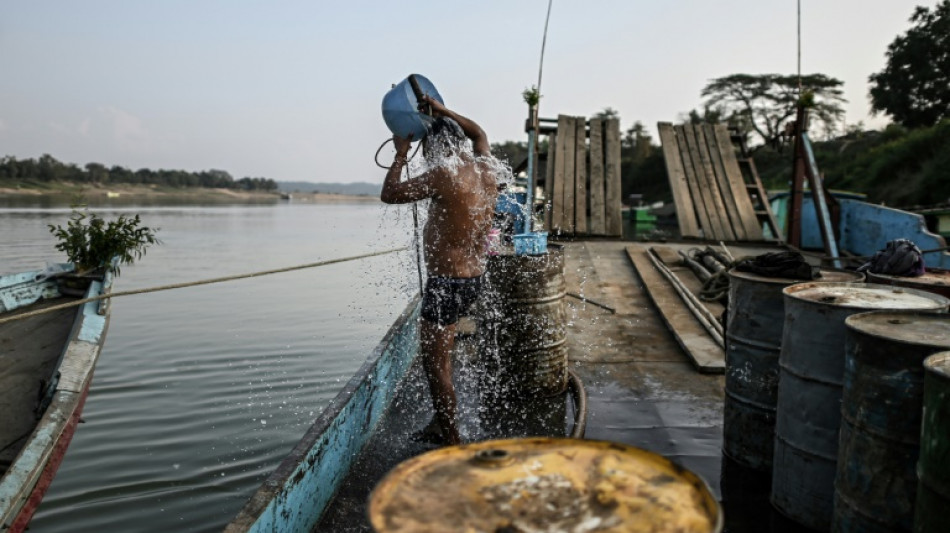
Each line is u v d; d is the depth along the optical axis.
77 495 5.88
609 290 9.06
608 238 12.46
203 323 13.07
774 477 3.72
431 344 4.27
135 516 5.55
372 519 1.58
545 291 5.32
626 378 5.91
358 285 18.52
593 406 5.25
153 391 8.70
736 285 4.21
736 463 4.25
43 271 7.91
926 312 3.09
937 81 33.25
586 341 6.96
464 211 4.13
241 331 12.33
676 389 5.63
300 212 81.62
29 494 3.95
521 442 2.00
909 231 10.79
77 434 7.23
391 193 4.26
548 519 1.58
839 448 3.05
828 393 3.34
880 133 38.84
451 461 1.89
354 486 3.85
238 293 17.12
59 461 4.46
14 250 21.77
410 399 5.39
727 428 4.33
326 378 9.35
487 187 4.32
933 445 2.37
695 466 4.25
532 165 11.97
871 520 2.83
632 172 68.50
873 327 2.91
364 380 4.32
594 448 1.96
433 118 4.34
